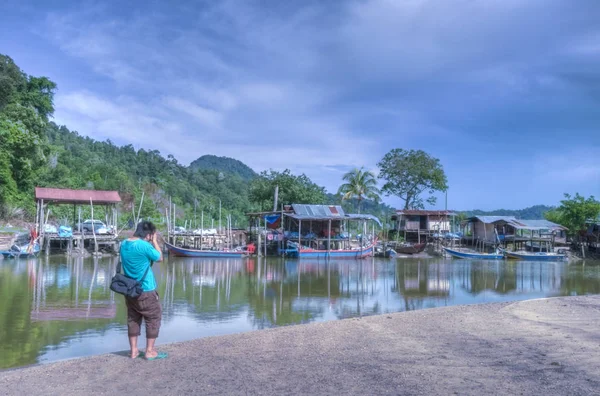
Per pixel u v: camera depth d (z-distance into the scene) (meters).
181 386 5.94
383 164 61.38
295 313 15.10
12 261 30.39
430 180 59.34
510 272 33.16
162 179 91.94
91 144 114.88
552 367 6.66
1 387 6.04
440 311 13.05
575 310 13.17
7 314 13.70
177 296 18.25
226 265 34.22
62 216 49.97
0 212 42.12
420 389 5.64
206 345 8.52
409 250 50.53
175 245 43.88
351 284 23.95
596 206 55.03
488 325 10.63
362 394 5.49
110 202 37.56
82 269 26.31
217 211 80.31
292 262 38.44
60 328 11.93
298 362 7.14
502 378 6.09
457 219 70.50
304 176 58.31
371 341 8.84
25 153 45.91
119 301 16.05
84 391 5.81
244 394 5.57
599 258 52.47
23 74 52.94
